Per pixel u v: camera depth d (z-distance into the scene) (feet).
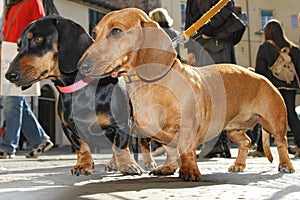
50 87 54.49
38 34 11.98
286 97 21.12
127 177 10.68
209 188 8.17
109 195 7.49
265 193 7.43
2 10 46.19
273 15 78.02
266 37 21.58
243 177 10.32
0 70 19.75
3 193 7.94
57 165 16.66
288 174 11.18
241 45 75.97
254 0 77.05
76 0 61.26
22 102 20.26
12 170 14.21
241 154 12.32
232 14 18.78
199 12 19.17
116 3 69.62
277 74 20.85
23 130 20.77
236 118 11.78
